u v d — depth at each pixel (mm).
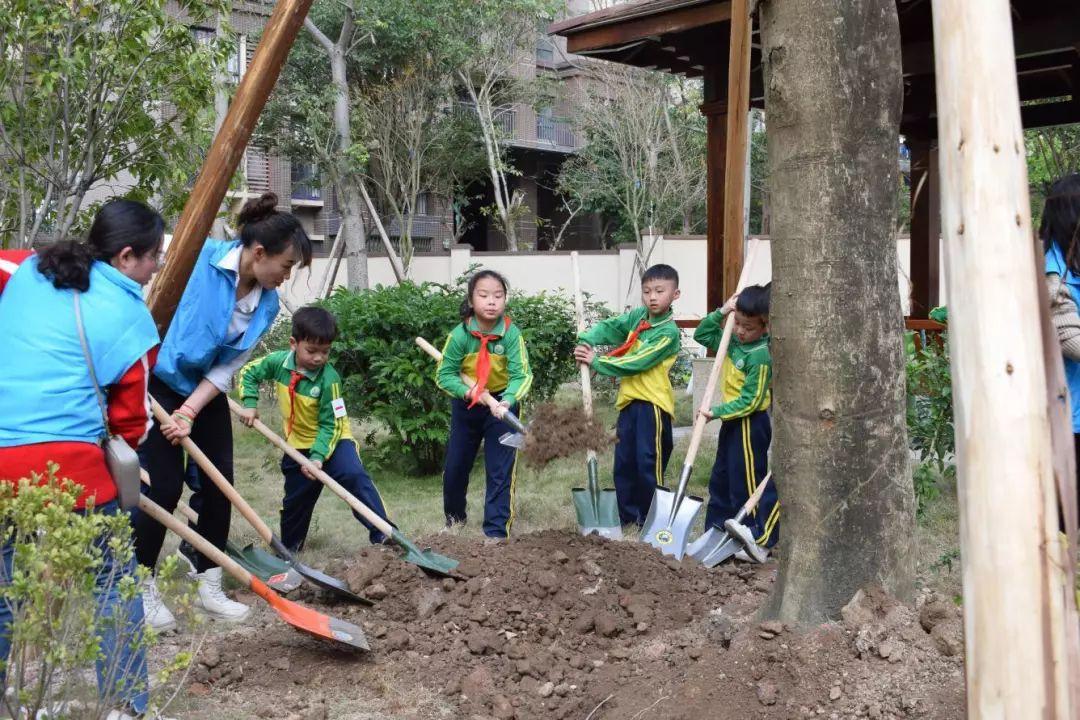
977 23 1716
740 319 5465
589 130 26078
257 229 4016
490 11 21734
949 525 5648
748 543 4926
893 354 3197
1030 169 12953
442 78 22422
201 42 7438
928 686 2842
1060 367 1785
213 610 4309
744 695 3010
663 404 5945
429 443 8125
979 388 1721
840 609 3180
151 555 4023
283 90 20625
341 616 4184
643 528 5270
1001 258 1708
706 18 7945
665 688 3197
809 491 3219
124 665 2785
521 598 4109
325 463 5359
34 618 2234
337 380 5316
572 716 3254
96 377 2877
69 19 6281
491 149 24188
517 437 5262
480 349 5637
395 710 3342
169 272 3686
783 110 3162
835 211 3119
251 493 7230
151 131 7012
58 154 6723
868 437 3170
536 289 22000
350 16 19234
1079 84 10242
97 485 2891
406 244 22188
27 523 2340
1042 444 1702
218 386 4141
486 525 5660
